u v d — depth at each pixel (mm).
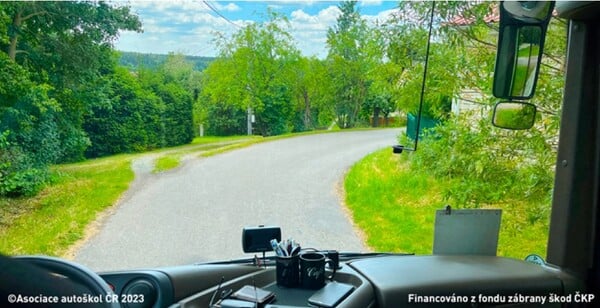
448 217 2094
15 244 2186
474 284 1748
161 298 1482
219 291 1589
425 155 3244
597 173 1966
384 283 1678
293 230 2861
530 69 1827
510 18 1785
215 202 3156
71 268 1063
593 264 1946
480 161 2963
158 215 2748
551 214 2037
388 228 2902
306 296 1604
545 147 2867
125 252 2271
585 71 1938
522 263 1991
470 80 3115
